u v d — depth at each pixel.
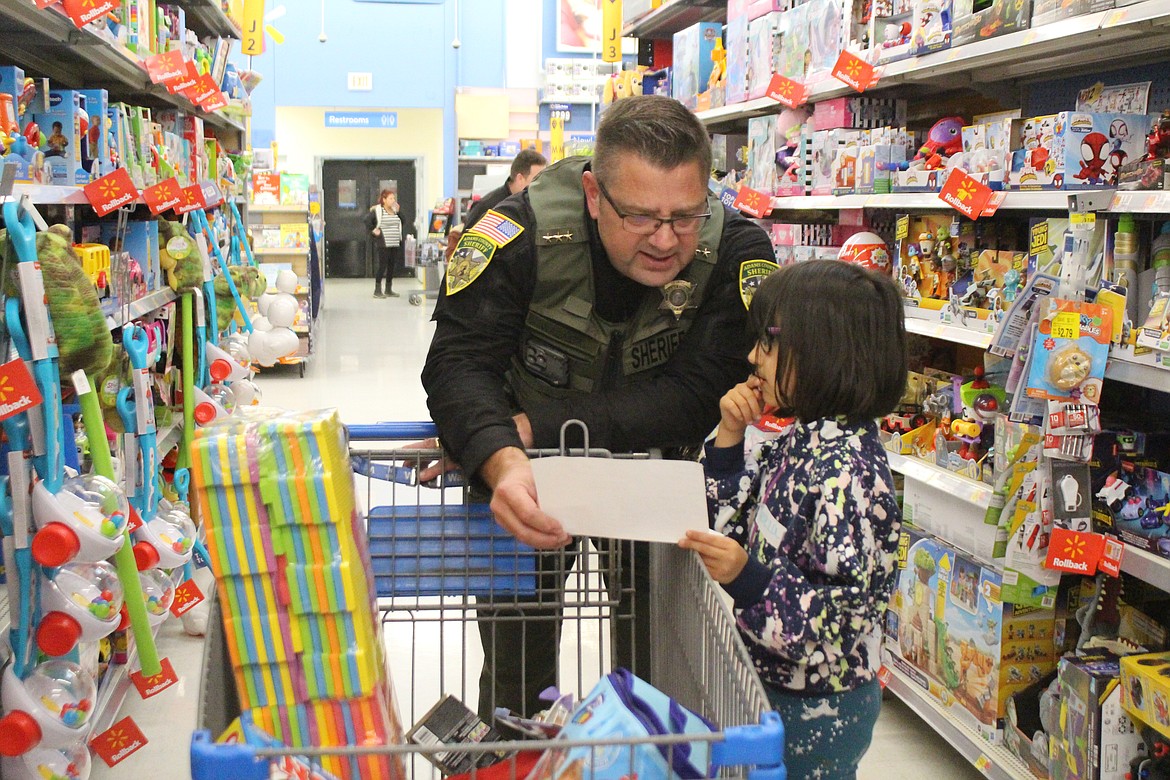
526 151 5.57
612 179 1.51
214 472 1.07
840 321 1.43
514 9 15.65
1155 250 2.17
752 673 1.11
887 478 1.45
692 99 5.11
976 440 2.74
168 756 2.79
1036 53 2.51
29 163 2.43
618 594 1.67
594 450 1.58
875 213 3.56
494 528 1.62
